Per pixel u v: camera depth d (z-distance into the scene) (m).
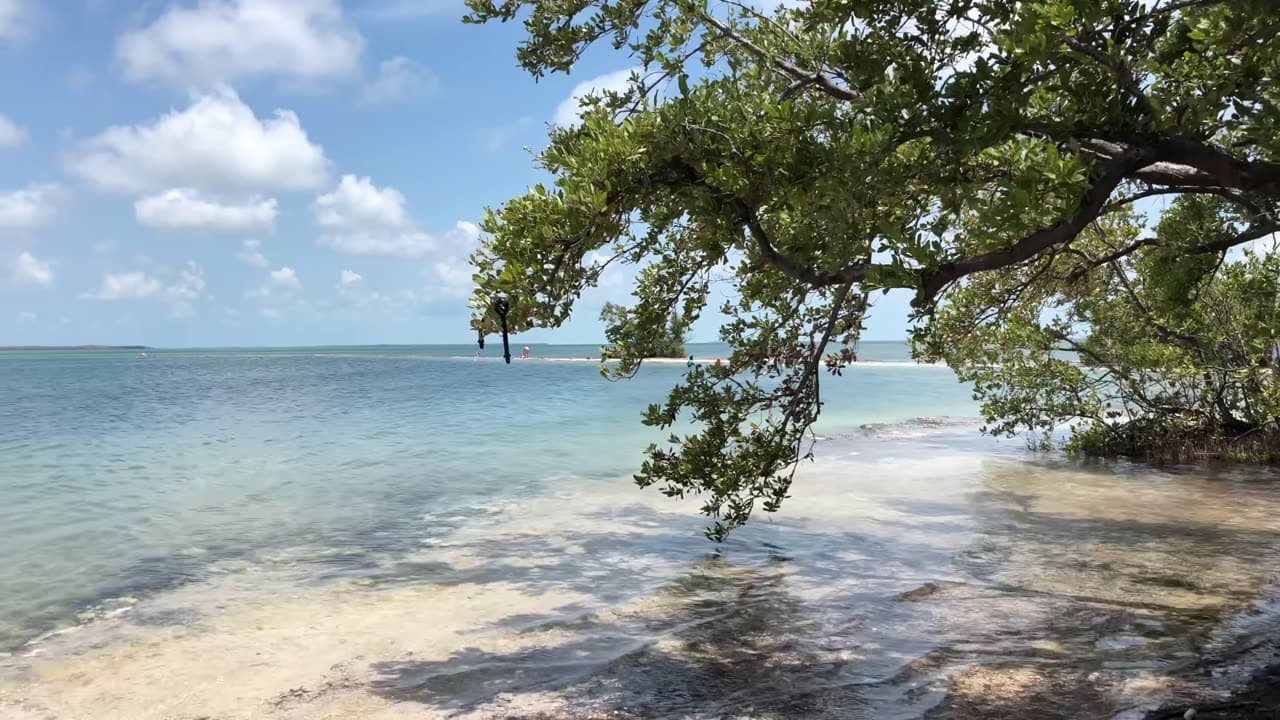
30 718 5.45
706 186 4.86
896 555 9.63
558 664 6.26
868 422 26.78
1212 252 7.98
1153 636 6.47
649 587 8.44
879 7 4.71
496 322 4.47
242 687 5.92
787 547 10.12
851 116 5.03
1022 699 5.25
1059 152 4.51
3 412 31.78
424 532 11.20
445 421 27.34
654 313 7.20
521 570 9.18
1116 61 4.41
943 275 4.47
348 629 7.20
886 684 5.63
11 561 9.71
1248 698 5.07
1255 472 15.86
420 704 5.55
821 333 7.29
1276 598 7.46
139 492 14.37
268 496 14.00
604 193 4.30
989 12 4.47
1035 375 18.62
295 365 106.31
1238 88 4.41
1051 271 12.16
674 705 5.39
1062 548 9.80
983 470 16.55
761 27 7.28
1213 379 17.16
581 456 18.84
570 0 7.00
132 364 118.19
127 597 8.25
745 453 6.89
